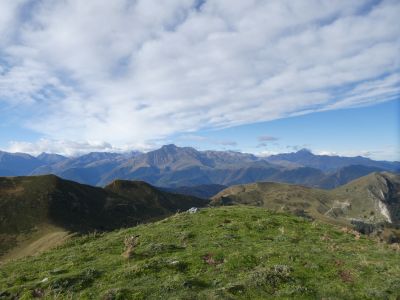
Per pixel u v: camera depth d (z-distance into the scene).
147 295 16.91
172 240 27.91
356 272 20.22
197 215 38.09
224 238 27.52
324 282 18.73
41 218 164.25
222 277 19.22
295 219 36.25
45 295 17.80
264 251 23.56
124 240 28.20
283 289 17.58
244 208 43.84
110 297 16.67
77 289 18.53
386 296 17.14
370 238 31.92
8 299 18.05
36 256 28.80
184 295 16.52
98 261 23.59
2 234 144.88
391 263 22.14
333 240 28.33
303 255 22.80
